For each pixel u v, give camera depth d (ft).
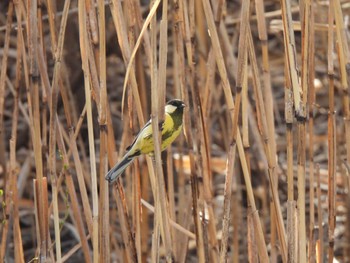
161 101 17.92
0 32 47.32
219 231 34.99
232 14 47.60
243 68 19.88
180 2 21.84
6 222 24.63
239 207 31.83
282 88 48.29
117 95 46.32
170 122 19.04
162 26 17.78
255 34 42.65
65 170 22.57
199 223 22.52
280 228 21.72
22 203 37.78
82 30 19.48
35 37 20.16
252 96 35.22
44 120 23.66
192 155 22.50
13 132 24.62
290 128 19.83
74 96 38.68
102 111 19.88
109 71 47.57
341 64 21.39
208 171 23.16
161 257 34.60
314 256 22.93
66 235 37.35
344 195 32.35
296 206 21.61
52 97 20.35
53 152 20.84
